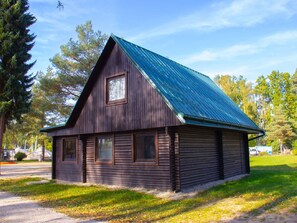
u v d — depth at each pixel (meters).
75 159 15.52
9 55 20.61
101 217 7.69
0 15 20.59
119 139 13.15
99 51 24.41
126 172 12.70
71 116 14.77
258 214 7.34
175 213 7.78
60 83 23.86
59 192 11.90
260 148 47.56
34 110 30.75
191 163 11.77
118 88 13.04
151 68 12.67
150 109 11.38
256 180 13.48
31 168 27.20
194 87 14.67
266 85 60.53
